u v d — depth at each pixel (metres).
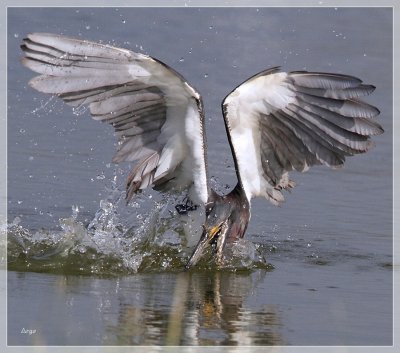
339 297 12.73
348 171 18.45
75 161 17.78
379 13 25.56
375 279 13.60
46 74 13.34
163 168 13.95
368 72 23.00
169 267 13.85
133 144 13.88
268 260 14.43
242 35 24.19
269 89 14.08
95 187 16.80
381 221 16.27
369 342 11.21
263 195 14.75
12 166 17.23
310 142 14.40
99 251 13.88
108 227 14.81
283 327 11.55
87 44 13.36
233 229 14.23
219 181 17.27
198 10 24.94
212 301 12.40
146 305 12.06
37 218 15.33
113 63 13.36
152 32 23.77
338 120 14.12
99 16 24.20
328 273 13.88
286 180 14.84
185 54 22.92
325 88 13.90
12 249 13.85
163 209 14.39
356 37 24.53
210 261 14.07
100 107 13.57
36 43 13.28
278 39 24.20
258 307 12.25
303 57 23.44
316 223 16.11
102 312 11.68
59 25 23.59
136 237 14.41
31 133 18.72
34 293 12.29
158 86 13.41
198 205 14.12
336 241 15.36
